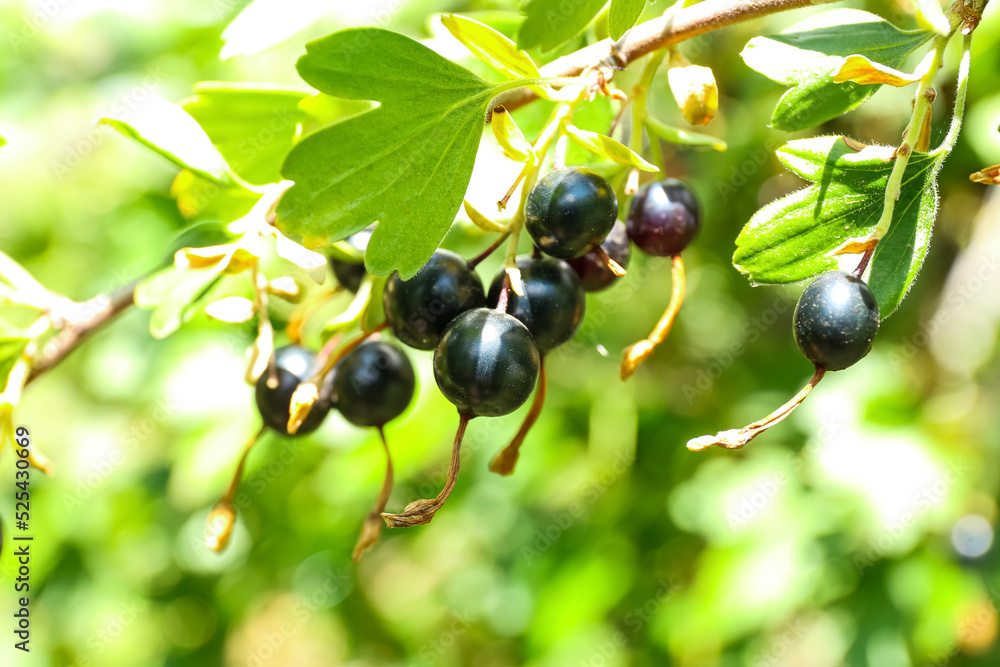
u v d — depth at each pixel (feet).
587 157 0.81
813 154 0.72
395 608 1.89
